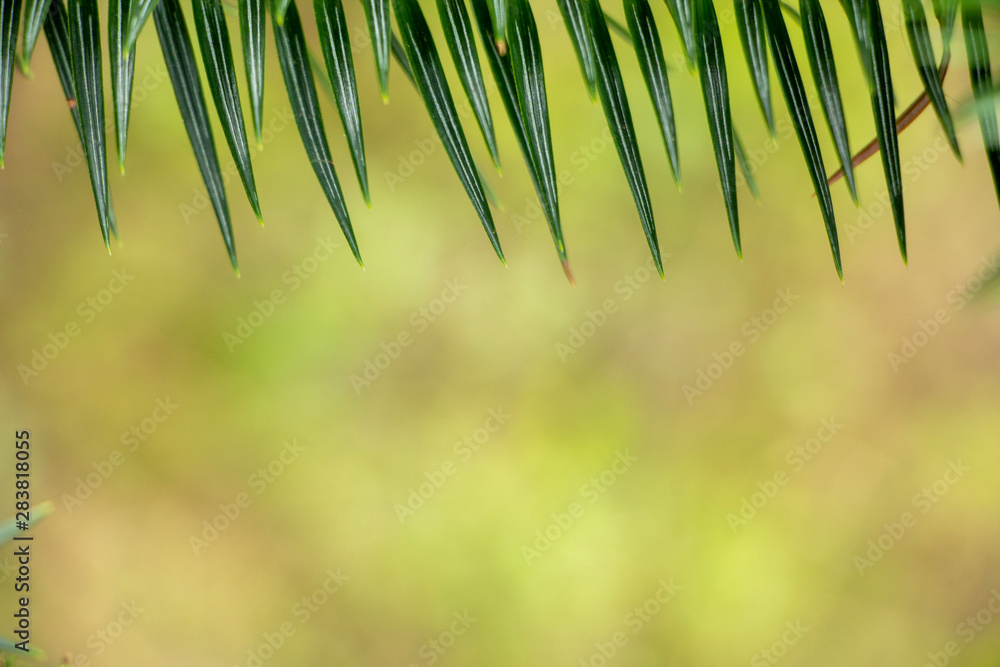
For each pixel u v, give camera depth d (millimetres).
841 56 1766
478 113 648
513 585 1591
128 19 646
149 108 1754
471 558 1613
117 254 1734
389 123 1851
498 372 1789
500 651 1542
